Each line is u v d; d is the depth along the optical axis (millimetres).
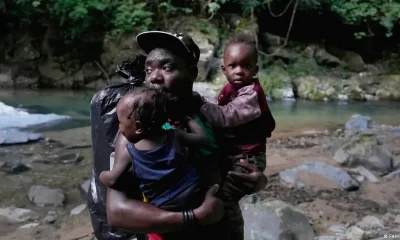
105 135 2682
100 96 2703
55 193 5504
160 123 1851
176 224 1807
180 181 1852
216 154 2176
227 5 17875
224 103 2340
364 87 17078
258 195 5535
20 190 5758
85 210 5207
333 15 18922
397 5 18156
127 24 16219
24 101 13148
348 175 6109
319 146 8211
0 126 9273
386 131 9727
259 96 2271
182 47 2006
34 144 7922
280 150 7902
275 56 17750
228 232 2180
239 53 2240
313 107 14289
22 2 15836
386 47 20047
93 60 16750
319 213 5105
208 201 1863
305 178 6094
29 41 16688
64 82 16219
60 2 15586
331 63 18406
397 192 5891
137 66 2730
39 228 4711
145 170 1832
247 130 2279
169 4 16312
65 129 9391
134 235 2816
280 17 19266
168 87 2004
